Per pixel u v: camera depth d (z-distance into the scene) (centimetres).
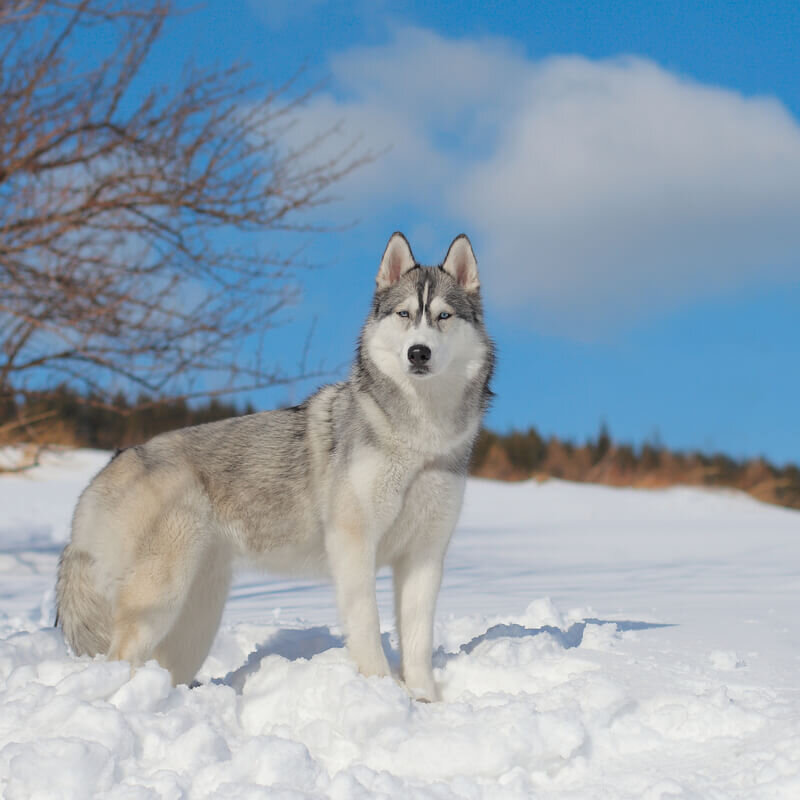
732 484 3319
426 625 439
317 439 469
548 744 325
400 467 440
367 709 345
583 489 2631
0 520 1630
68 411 2128
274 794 289
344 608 432
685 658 429
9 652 445
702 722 338
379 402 444
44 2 913
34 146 977
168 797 297
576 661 414
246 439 470
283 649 496
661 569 988
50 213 982
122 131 1034
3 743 327
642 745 334
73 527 470
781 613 578
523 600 716
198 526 454
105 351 977
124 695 359
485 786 302
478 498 2341
